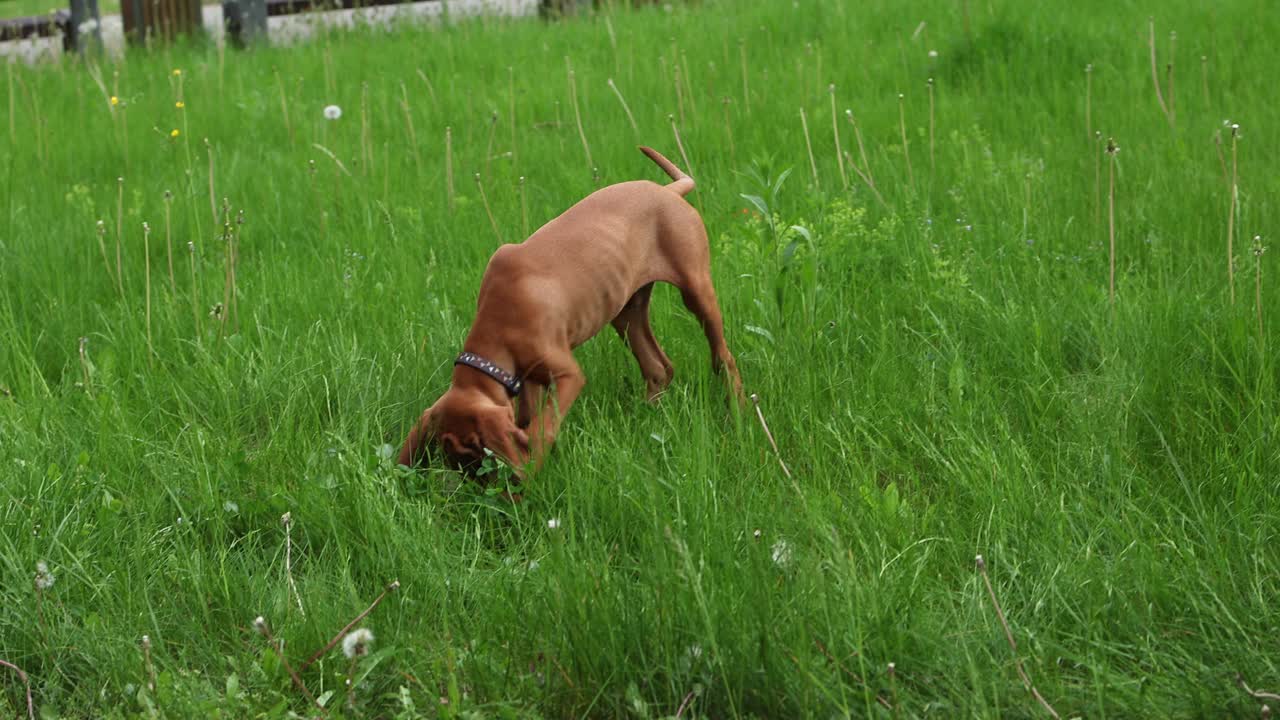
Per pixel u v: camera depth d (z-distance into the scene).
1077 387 4.57
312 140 8.02
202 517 3.97
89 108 9.02
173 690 3.14
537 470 3.91
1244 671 3.02
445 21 11.56
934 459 4.07
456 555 3.74
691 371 4.73
